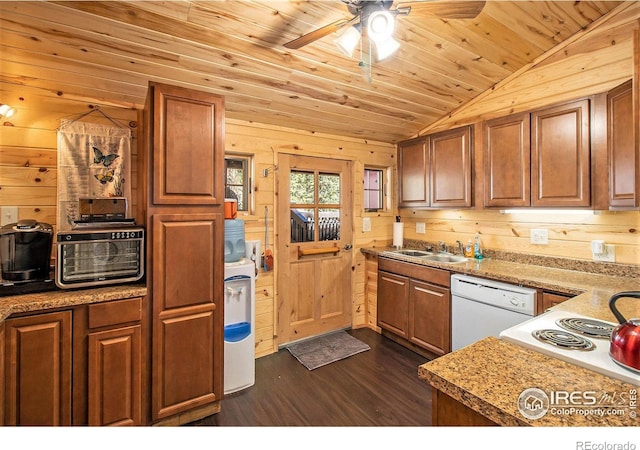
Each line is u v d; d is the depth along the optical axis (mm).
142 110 2350
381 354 2984
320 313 3389
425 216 3557
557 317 1350
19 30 1684
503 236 2850
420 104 3000
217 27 1836
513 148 2434
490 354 1015
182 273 1912
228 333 2348
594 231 2297
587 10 2139
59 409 1603
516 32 2246
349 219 3566
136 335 1776
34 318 1545
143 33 1809
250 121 2895
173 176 1888
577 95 2363
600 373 887
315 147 3264
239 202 2930
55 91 2100
